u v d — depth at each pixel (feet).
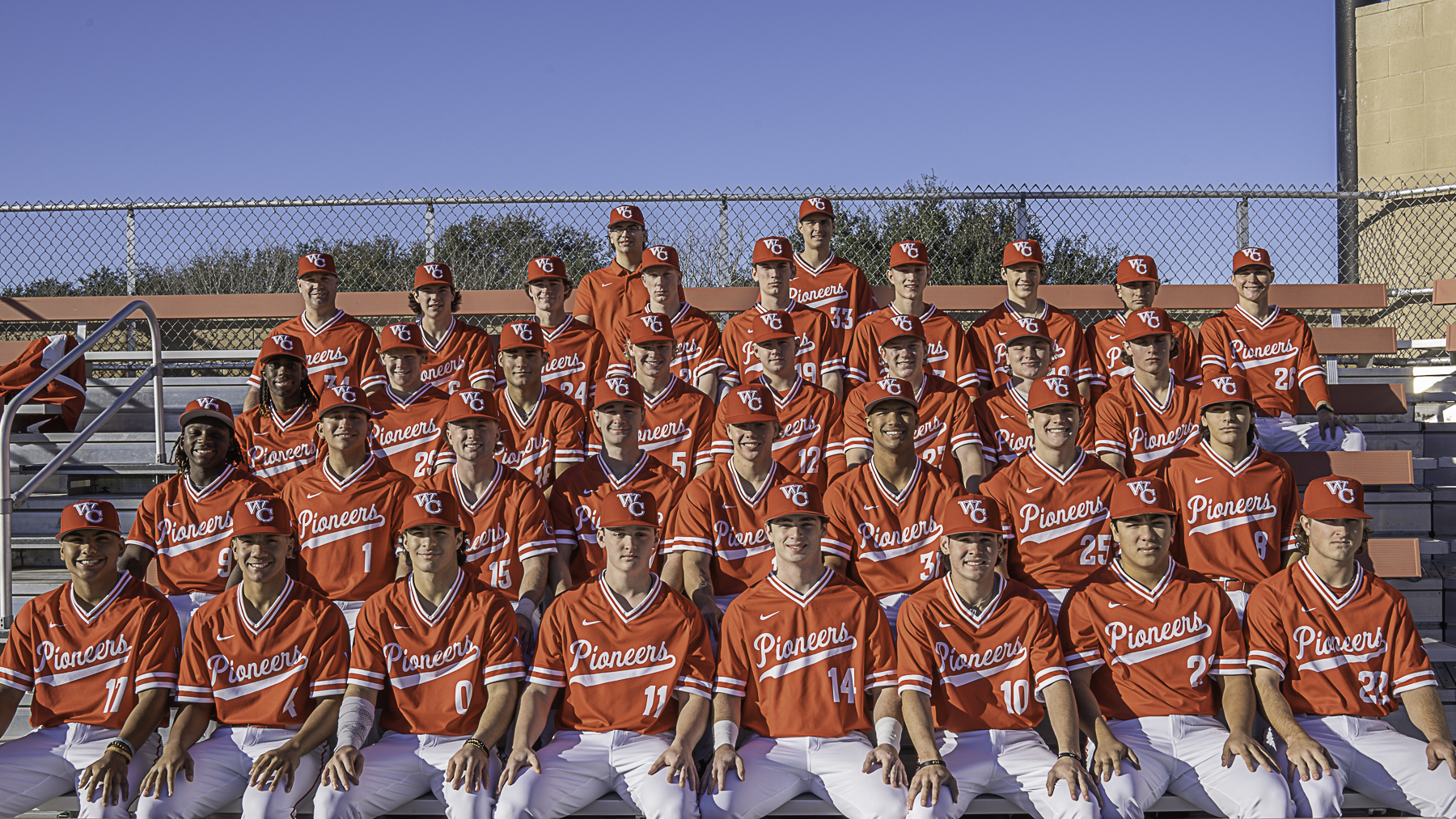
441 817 14.90
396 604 15.37
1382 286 28.48
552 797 14.19
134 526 18.34
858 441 19.36
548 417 20.31
